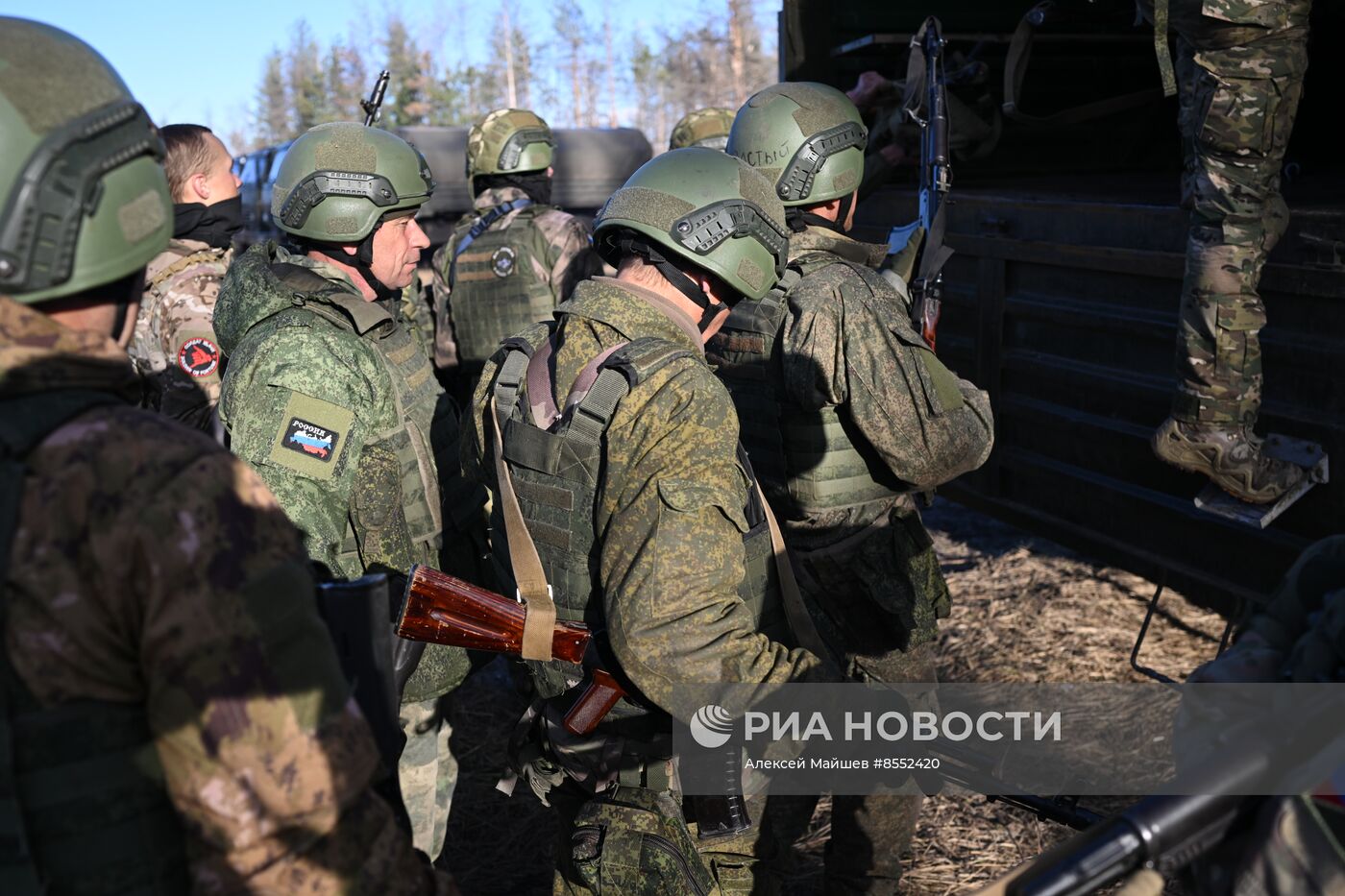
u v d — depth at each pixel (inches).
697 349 71.4
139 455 39.1
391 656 52.1
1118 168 214.7
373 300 93.4
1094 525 137.3
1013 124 202.4
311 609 41.9
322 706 40.9
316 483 80.9
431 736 93.6
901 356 89.9
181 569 38.4
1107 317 129.9
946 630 163.9
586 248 171.8
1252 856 46.8
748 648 64.7
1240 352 104.3
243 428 80.8
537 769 77.6
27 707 37.8
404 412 88.0
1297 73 99.4
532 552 69.4
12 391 38.8
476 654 94.0
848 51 184.9
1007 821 120.0
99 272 41.1
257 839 38.9
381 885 41.7
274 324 83.7
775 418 95.0
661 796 71.1
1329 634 48.3
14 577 37.5
